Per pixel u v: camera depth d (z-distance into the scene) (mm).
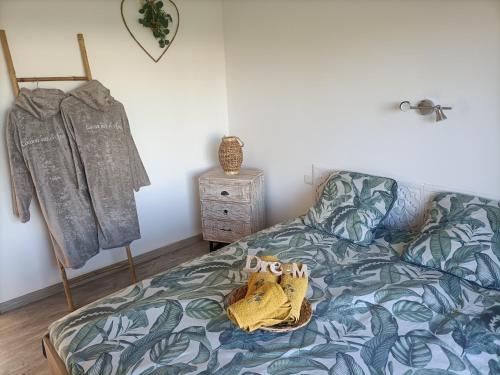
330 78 2490
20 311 2445
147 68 2781
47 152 2230
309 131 2727
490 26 1753
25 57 2250
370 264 1797
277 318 1295
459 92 1919
